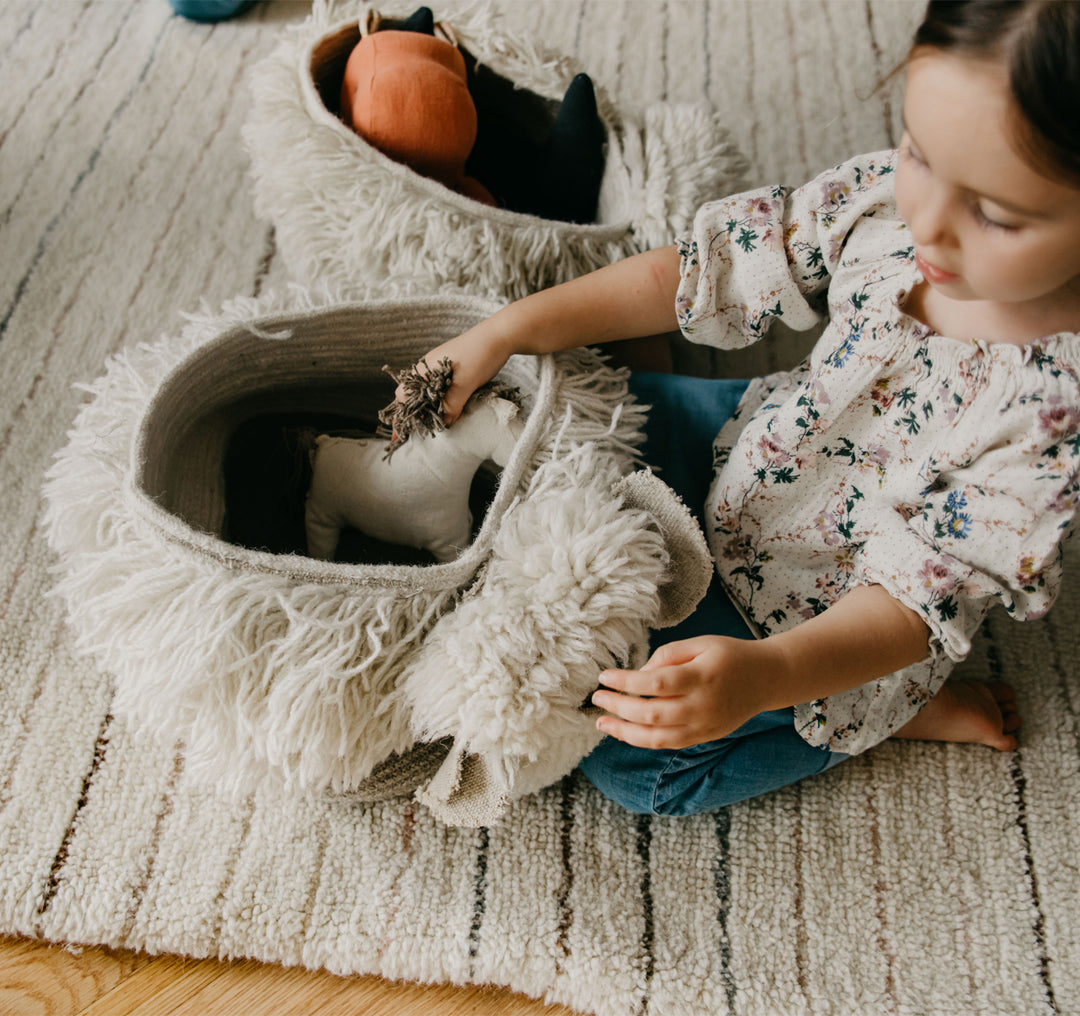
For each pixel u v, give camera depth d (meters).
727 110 1.26
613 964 0.73
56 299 1.08
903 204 0.49
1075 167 0.41
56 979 0.73
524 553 0.61
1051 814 0.82
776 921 0.77
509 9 1.36
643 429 0.84
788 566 0.74
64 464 0.69
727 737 0.74
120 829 0.79
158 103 1.25
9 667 0.86
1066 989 0.74
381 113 0.88
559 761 0.70
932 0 0.44
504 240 0.88
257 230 1.15
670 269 0.74
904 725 0.81
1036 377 0.55
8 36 1.30
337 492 0.76
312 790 0.67
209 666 0.59
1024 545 0.58
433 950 0.74
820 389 0.65
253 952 0.74
